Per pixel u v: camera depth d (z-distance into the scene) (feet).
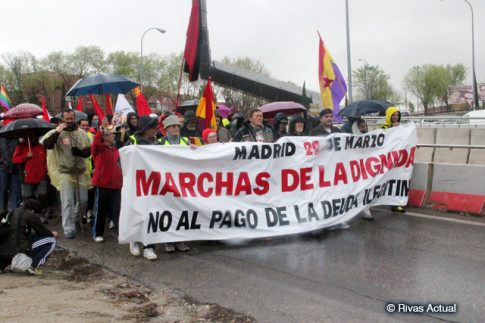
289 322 11.71
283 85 150.00
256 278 14.99
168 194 17.63
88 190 23.67
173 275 15.51
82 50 213.05
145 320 11.83
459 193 24.54
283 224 19.53
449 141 49.34
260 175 19.44
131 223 16.84
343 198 21.26
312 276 15.07
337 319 11.86
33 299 12.28
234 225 18.76
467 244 18.45
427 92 216.33
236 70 146.30
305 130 31.24
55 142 20.16
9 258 15.69
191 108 40.45
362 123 27.30
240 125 29.17
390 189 23.73
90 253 18.38
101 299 13.20
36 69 224.74
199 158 18.22
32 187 24.45
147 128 18.21
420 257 16.87
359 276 14.99
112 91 29.78
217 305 12.88
